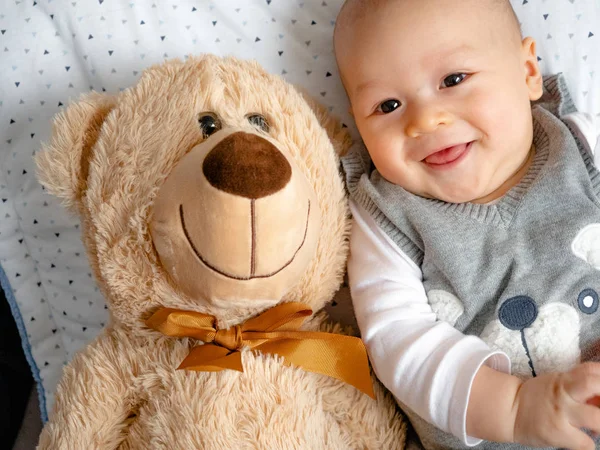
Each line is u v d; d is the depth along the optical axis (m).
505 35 0.72
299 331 0.67
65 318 0.99
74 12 0.84
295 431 0.64
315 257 0.69
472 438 0.64
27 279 0.97
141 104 0.65
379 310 0.72
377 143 0.74
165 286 0.63
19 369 1.11
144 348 0.67
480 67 0.69
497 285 0.72
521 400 0.62
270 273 0.56
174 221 0.57
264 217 0.53
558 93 0.80
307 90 0.85
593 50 0.83
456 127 0.70
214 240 0.54
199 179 0.55
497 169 0.73
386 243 0.76
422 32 0.69
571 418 0.58
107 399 0.66
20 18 0.85
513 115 0.71
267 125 0.66
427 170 0.73
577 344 0.69
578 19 0.82
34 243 0.94
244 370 0.65
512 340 0.69
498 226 0.72
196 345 0.66
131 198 0.62
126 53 0.84
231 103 0.65
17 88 0.86
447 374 0.65
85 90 0.86
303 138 0.68
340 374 0.68
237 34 0.85
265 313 0.66
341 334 0.73
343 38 0.74
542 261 0.70
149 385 0.66
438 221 0.74
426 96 0.70
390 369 0.69
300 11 0.84
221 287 0.57
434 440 0.73
